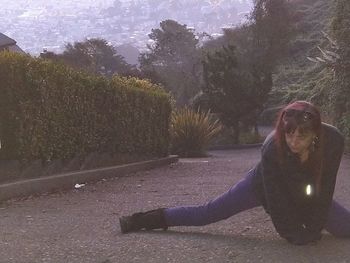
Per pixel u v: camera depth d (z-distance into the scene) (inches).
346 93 550.0
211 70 1015.0
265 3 1374.3
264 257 162.1
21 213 245.1
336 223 176.2
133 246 177.9
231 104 1004.6
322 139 161.2
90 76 401.7
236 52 1277.1
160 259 163.5
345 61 543.2
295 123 157.4
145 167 505.4
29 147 313.6
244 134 1080.2
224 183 358.0
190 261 160.9
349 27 540.1
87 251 173.6
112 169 421.1
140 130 518.9
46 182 319.9
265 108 1117.1
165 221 196.1
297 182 164.9
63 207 263.1
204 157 759.7
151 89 581.0
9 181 302.2
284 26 1354.6
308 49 1263.5
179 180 389.4
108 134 438.6
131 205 267.7
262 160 168.2
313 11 1370.6
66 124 361.4
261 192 176.4
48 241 187.5
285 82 1164.5
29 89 311.4
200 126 782.5
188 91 1536.7
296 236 171.3
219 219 189.6
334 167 164.6
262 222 213.0
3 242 186.1
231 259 161.5
